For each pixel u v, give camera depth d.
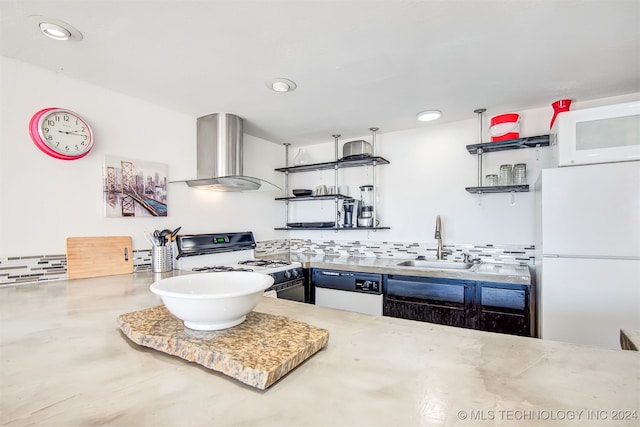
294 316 1.12
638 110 1.72
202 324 0.87
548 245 1.84
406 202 2.94
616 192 1.71
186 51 1.56
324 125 2.79
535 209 2.41
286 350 0.74
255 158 3.17
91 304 1.32
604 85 1.98
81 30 1.37
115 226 2.03
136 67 1.72
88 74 1.80
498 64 1.71
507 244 2.52
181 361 0.77
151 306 1.29
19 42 1.47
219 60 1.65
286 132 3.01
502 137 2.33
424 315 2.29
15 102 1.63
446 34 1.43
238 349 0.74
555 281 1.83
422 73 1.81
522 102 2.27
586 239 1.76
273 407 0.57
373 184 3.09
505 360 0.76
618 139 1.75
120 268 2.03
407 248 2.93
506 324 2.04
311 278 2.76
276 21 1.32
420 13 1.28
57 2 1.19
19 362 0.77
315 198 3.17
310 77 1.85
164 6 1.22
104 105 1.98
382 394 0.61
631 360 0.76
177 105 2.28
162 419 0.54
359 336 0.92
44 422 0.53
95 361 0.77
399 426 0.51
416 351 0.81
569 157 1.85
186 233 2.45
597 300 1.74
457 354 0.79
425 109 2.40
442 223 2.77
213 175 2.43
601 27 1.37
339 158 3.29
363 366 0.73
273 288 2.35
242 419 0.54
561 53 1.59
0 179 1.59
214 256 2.58
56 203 1.77
